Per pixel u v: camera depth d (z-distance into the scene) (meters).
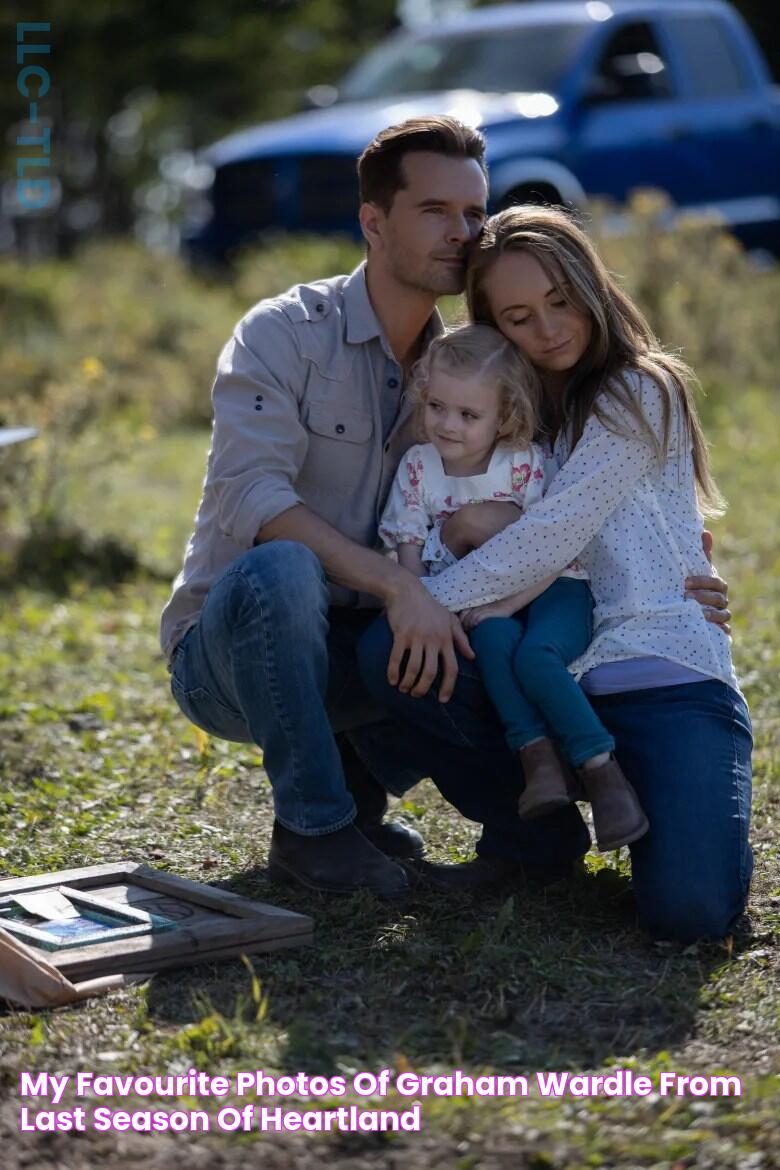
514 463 4.73
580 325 4.61
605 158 15.54
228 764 6.24
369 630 4.74
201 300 17.41
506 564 4.56
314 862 4.65
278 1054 3.71
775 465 12.31
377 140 4.83
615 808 4.31
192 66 34.28
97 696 7.20
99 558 10.00
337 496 4.99
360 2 39.09
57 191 35.69
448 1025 3.85
